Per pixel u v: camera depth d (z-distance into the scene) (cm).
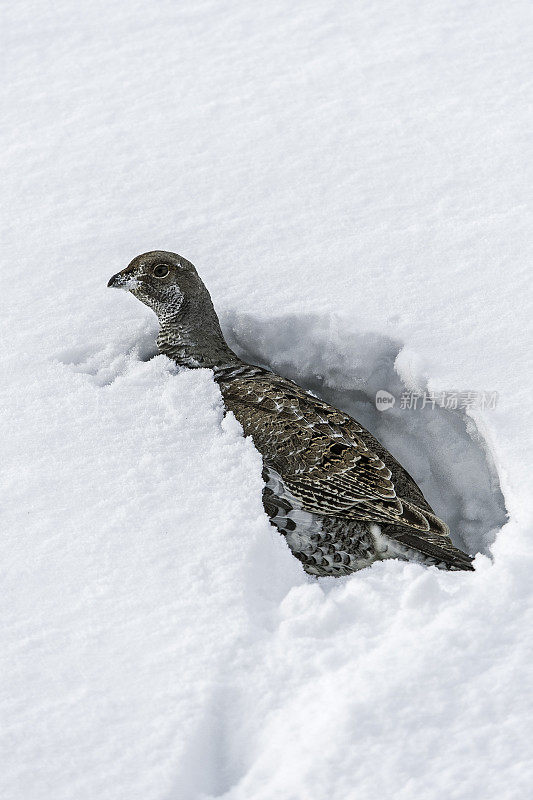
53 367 877
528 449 780
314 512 809
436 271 961
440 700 594
